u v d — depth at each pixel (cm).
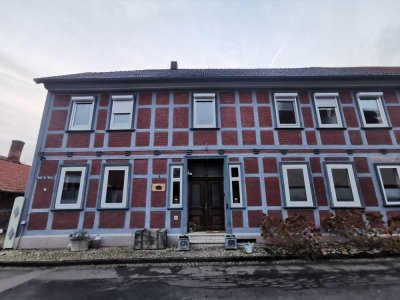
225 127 967
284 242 715
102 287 498
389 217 840
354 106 992
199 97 1011
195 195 938
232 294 457
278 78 985
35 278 554
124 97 1002
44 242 812
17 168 1539
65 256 698
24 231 823
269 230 770
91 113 980
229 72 1269
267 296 446
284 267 606
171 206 873
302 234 718
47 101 980
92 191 880
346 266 604
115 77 977
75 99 991
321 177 898
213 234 830
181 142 948
